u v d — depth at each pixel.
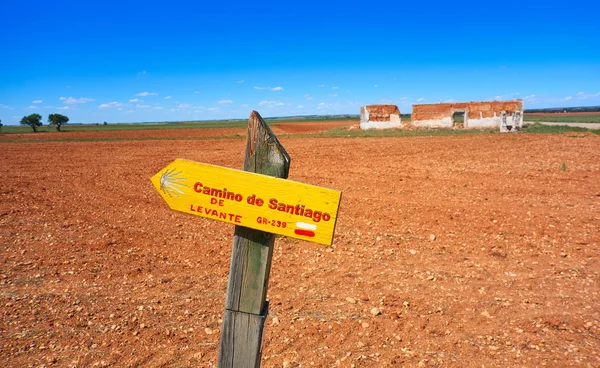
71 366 3.85
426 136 32.66
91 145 31.59
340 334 4.45
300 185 2.17
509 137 28.89
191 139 38.03
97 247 7.25
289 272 6.20
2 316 4.74
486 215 9.10
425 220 8.82
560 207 9.71
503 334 4.45
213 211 2.31
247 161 2.32
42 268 6.25
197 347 4.20
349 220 8.98
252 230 2.36
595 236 7.55
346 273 6.12
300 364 3.94
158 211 10.07
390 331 4.52
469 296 5.34
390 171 15.60
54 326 4.54
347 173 15.39
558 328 4.55
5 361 3.91
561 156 18.00
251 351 2.50
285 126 76.31
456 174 14.55
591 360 3.96
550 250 6.95
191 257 6.82
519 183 12.67
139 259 6.68
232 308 2.47
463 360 4.00
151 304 5.11
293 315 4.87
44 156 23.38
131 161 20.81
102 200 11.29
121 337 4.35
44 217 9.31
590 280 5.77
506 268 6.25
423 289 5.56
